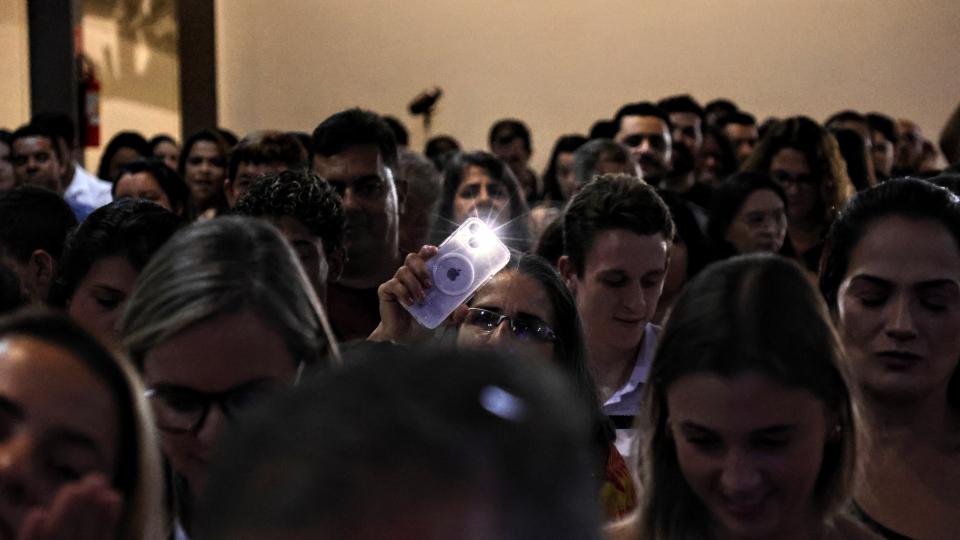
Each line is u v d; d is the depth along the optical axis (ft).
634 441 6.54
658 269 11.28
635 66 42.57
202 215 25.57
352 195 13.46
